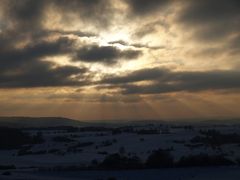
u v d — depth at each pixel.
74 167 114.00
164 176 95.69
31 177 92.69
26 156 159.88
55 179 90.12
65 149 175.25
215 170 103.50
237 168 106.56
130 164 113.69
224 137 182.12
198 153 135.12
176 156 128.88
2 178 89.25
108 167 111.69
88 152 161.38
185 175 96.25
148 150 151.62
